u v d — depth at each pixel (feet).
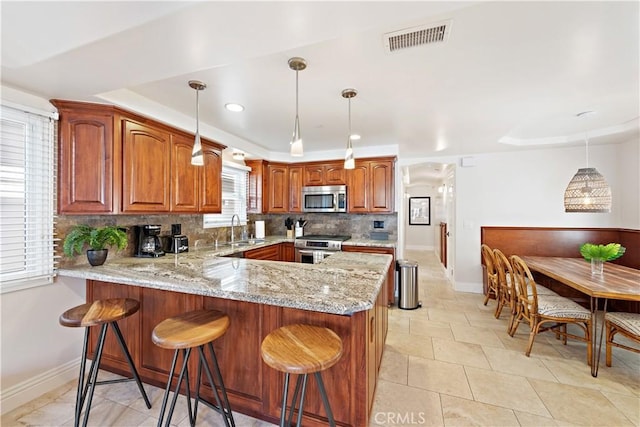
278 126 10.30
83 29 4.13
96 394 6.54
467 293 14.78
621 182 12.42
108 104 6.93
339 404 5.13
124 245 7.52
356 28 4.05
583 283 7.85
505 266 11.08
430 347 8.82
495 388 6.77
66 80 5.72
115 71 5.34
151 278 5.97
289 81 6.73
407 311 12.13
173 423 5.60
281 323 5.49
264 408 5.62
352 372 5.04
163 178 8.42
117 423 5.63
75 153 6.87
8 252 6.14
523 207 14.10
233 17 3.76
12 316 6.18
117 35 4.19
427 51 5.47
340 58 5.72
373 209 13.37
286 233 16.26
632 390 6.68
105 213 7.06
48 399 6.40
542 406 6.14
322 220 15.87
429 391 6.65
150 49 4.60
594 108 8.57
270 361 3.91
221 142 10.84
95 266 7.22
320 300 4.53
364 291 5.01
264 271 6.61
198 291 5.24
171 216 10.25
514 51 5.46
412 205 31.37
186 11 3.66
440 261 23.44
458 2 3.52
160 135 8.34
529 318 8.71
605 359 8.09
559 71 6.24
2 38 4.34
